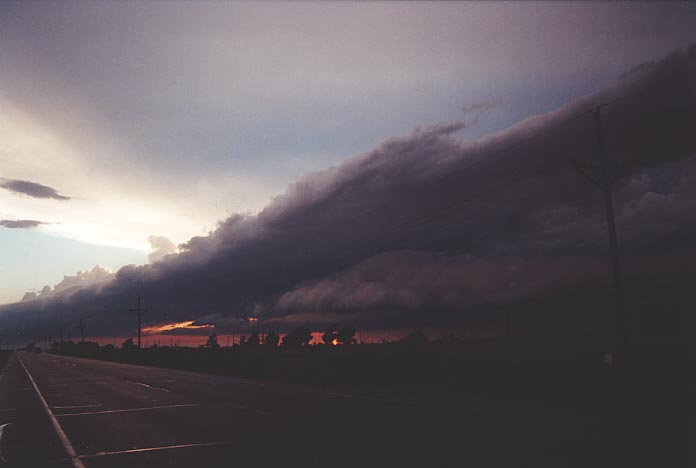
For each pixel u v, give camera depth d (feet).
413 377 100.32
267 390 87.56
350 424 45.80
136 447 37.88
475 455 31.12
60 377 138.21
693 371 66.39
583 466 27.43
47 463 33.83
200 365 200.75
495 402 60.44
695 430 36.86
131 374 152.15
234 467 30.27
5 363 275.59
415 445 34.96
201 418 52.54
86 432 46.06
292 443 37.24
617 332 71.10
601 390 64.49
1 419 56.54
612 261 72.74
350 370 117.80
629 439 34.35
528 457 30.01
